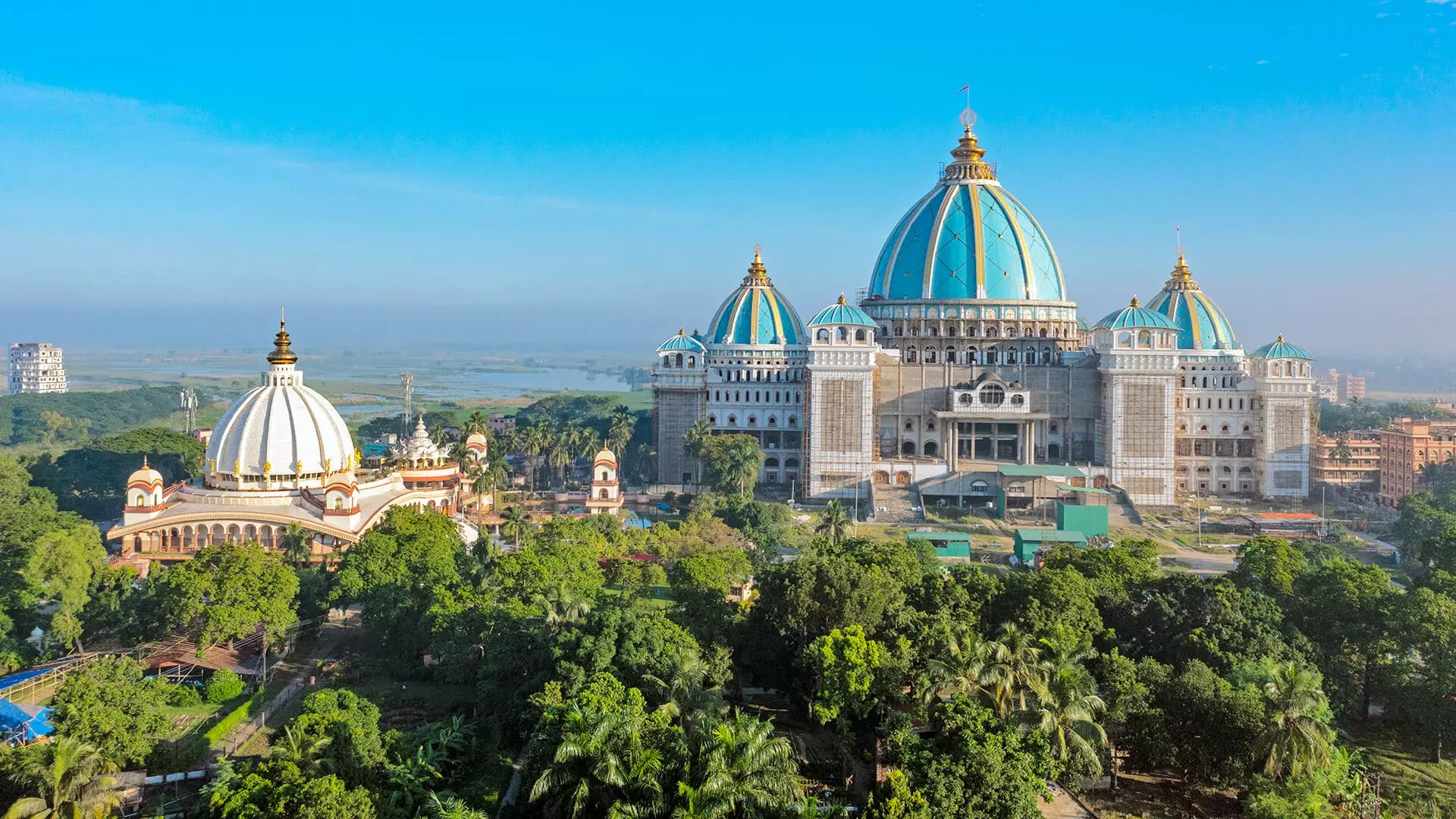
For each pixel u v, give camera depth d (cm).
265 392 16225
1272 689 8262
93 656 10919
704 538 15800
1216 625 10406
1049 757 7594
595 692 8006
